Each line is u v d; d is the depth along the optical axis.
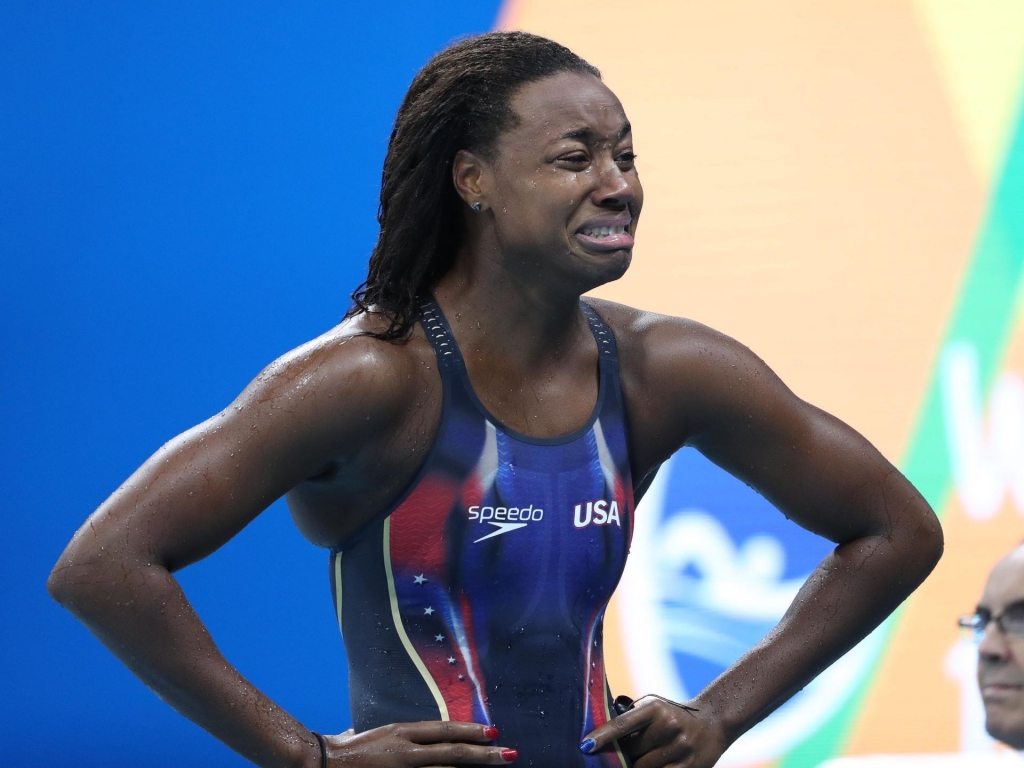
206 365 12.27
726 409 5.81
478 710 5.32
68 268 12.26
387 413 5.20
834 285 12.57
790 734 11.67
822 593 6.03
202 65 12.45
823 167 12.66
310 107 12.49
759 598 11.92
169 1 12.44
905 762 11.59
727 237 12.65
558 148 5.20
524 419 5.43
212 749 11.80
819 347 12.53
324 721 11.85
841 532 6.09
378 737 5.20
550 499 5.37
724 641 11.88
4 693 11.79
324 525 5.55
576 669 5.48
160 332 12.27
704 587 11.93
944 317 12.48
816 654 5.97
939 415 12.39
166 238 12.35
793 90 12.72
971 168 12.59
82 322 12.23
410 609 5.34
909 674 11.77
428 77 5.54
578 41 12.79
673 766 5.62
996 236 12.51
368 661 5.47
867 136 12.66
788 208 12.65
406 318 5.35
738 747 11.66
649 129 12.76
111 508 5.03
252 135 12.45
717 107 12.75
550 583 5.39
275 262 12.38
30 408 12.12
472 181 5.37
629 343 5.77
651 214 12.70
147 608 4.96
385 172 5.62
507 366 5.45
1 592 11.91
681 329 5.84
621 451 5.58
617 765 5.57
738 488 12.05
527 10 12.76
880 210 12.61
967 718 11.66
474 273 5.46
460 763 5.21
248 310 12.33
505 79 5.32
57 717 11.78
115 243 12.31
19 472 12.05
